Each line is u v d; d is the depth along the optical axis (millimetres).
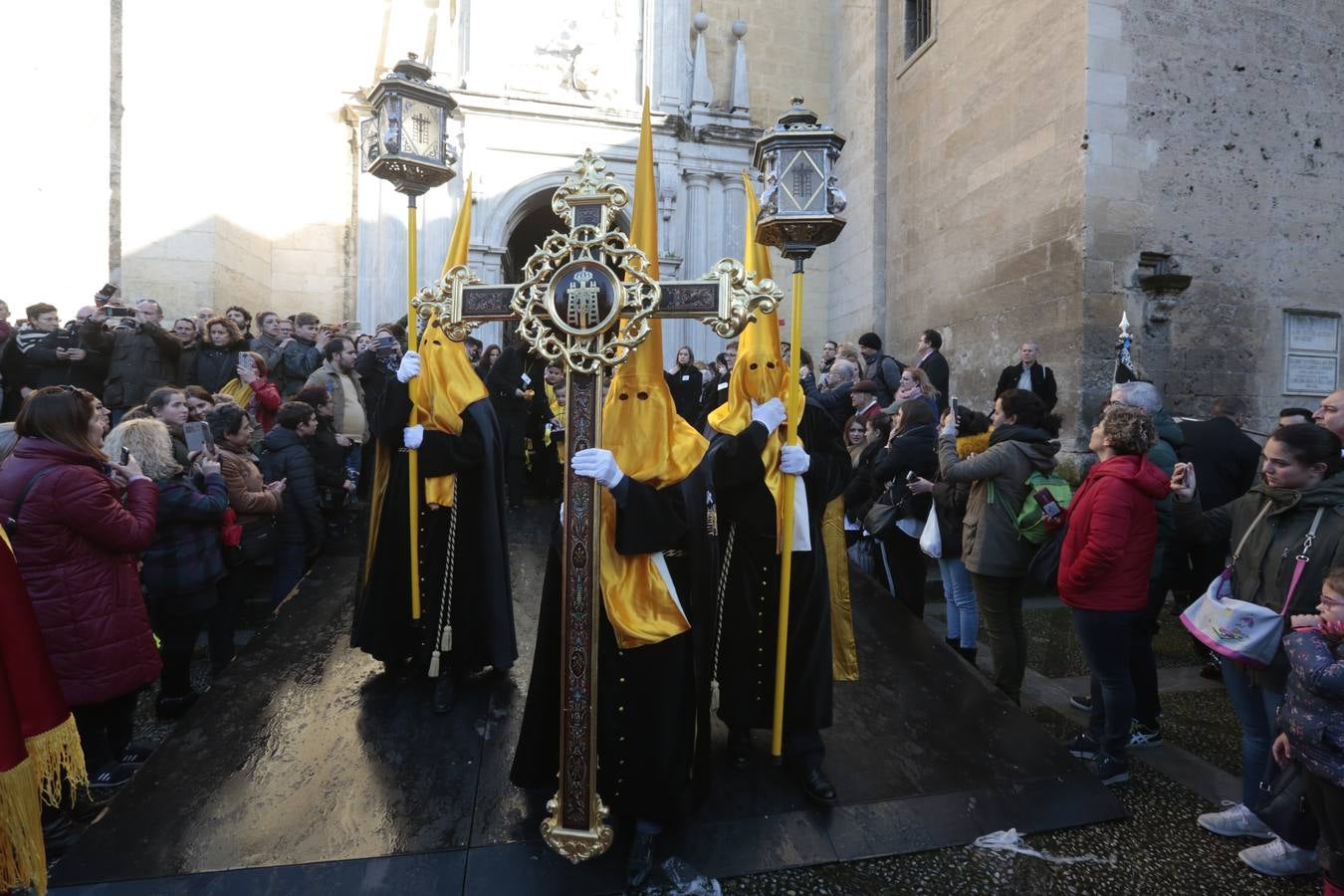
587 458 2268
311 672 3510
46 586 2760
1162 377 7414
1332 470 2578
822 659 2846
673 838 2486
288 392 6609
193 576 3746
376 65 10562
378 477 3580
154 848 2428
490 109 10594
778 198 2680
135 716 3920
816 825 2680
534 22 10984
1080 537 3068
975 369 8836
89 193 8852
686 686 2416
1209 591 2785
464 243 3381
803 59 12461
